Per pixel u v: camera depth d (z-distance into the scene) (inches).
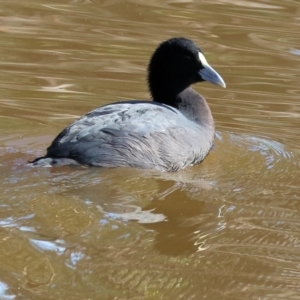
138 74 641.6
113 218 380.2
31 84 607.8
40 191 402.9
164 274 331.3
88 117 454.9
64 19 783.7
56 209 383.9
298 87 636.1
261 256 354.0
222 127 547.5
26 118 539.2
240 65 682.8
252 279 332.2
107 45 710.5
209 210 402.9
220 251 357.4
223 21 802.2
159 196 414.0
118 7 836.0
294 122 563.2
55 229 363.3
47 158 434.6
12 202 387.5
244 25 791.1
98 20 787.4
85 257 339.6
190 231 375.2
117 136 442.0
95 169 432.5
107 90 603.5
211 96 611.5
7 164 439.5
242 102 599.8
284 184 450.9
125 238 360.8
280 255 356.5
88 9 824.3
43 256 337.4
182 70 514.6
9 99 573.3
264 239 372.5
